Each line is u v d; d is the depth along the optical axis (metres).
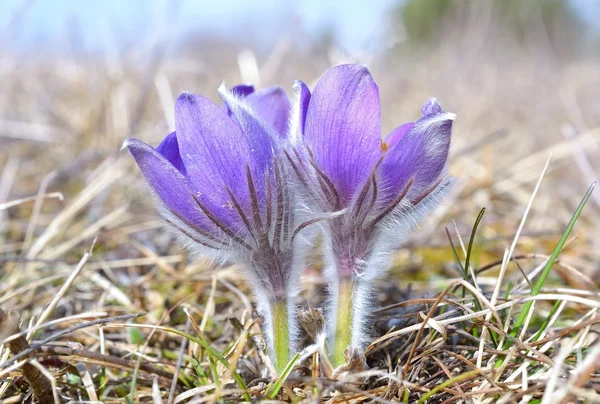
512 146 0.47
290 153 0.17
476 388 0.18
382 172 0.17
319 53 0.49
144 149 0.17
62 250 0.27
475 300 0.20
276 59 0.44
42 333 0.22
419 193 0.18
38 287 0.25
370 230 0.18
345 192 0.17
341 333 0.18
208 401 0.18
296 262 0.18
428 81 0.62
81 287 0.25
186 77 0.58
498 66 0.69
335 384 0.17
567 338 0.19
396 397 0.18
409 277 0.28
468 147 0.40
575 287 0.25
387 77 0.64
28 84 0.51
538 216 0.34
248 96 0.19
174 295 0.25
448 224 0.33
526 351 0.18
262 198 0.17
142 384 0.19
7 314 0.19
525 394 0.16
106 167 0.34
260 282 0.18
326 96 0.16
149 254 0.26
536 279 0.26
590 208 0.34
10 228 0.30
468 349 0.19
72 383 0.19
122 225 0.31
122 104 0.41
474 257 0.29
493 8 0.72
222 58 0.65
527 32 0.76
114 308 0.23
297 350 0.19
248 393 0.17
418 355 0.19
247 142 0.17
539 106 0.57
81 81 0.48
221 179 0.17
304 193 0.18
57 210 0.33
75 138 0.41
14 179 0.37
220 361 0.19
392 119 0.51
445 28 0.74
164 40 0.44
